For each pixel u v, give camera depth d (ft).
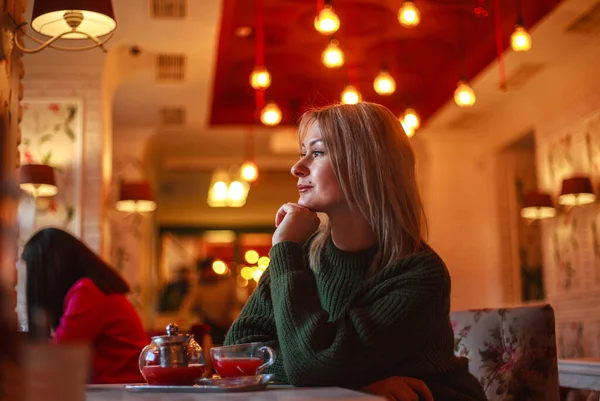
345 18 22.81
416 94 30.04
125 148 30.63
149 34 21.26
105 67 21.48
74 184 21.06
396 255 4.86
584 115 24.63
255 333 5.31
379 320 4.49
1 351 2.04
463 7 21.93
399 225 4.91
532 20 21.81
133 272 29.66
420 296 4.58
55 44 20.47
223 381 4.28
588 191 23.44
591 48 23.45
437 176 32.63
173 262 52.08
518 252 31.60
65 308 9.70
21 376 2.10
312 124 5.20
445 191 32.58
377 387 4.43
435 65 26.89
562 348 26.18
